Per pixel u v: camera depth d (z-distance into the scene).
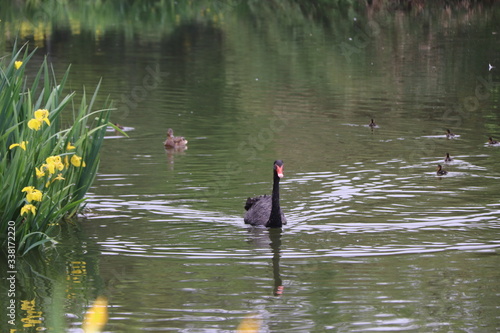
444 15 51.78
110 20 52.03
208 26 49.53
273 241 14.22
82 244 13.99
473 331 10.33
